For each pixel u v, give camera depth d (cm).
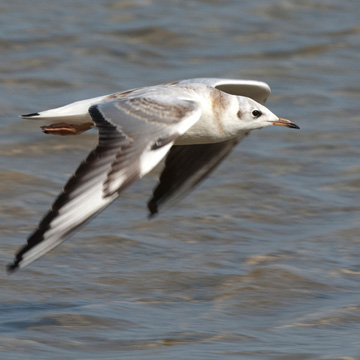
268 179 1581
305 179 1595
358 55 2241
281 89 2027
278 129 1814
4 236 1341
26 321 1068
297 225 1420
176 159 1189
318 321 1075
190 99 1008
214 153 1194
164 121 919
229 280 1205
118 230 1370
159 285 1191
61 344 1005
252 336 1030
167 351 983
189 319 1084
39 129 1745
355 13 2495
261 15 2455
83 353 982
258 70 2131
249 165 1638
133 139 897
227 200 1497
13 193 1490
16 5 2422
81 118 1016
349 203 1501
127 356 971
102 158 866
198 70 2117
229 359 960
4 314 1091
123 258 1276
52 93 1936
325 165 1652
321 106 1938
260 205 1485
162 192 1192
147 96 967
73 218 820
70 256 1273
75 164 1625
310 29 2383
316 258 1279
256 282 1197
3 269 1227
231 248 1319
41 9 2403
